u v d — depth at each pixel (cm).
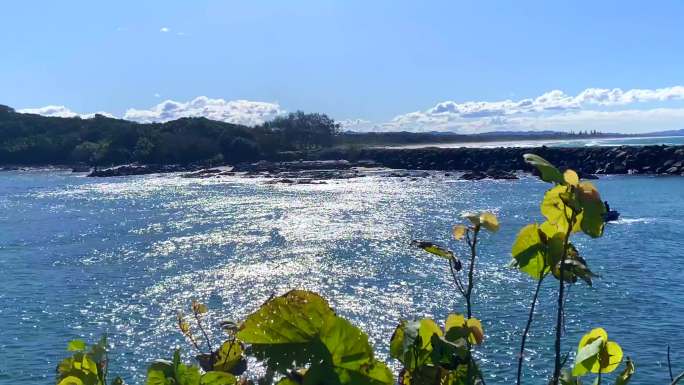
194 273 2327
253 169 8662
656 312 1688
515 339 1469
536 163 181
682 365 1304
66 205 4747
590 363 192
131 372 1356
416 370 177
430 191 5334
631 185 5428
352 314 1753
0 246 2984
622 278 2081
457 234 211
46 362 1451
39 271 2428
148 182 7169
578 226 186
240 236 3112
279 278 2214
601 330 199
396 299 1897
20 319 1789
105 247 2914
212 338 1566
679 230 3055
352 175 7419
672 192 4791
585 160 7138
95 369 194
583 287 1934
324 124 13550
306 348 146
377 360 145
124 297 2019
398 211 3981
